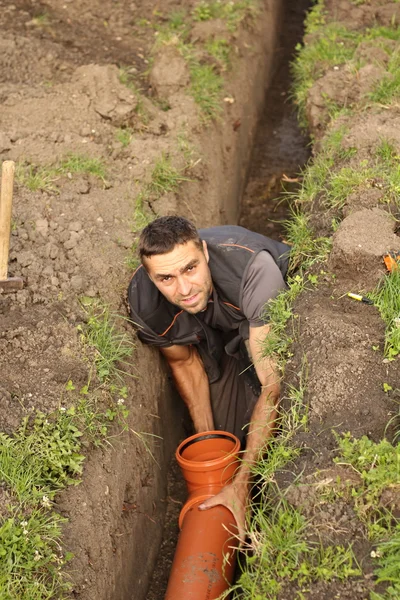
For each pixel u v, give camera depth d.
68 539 3.19
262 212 6.70
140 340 4.30
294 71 7.41
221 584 3.49
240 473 3.73
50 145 5.08
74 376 3.70
